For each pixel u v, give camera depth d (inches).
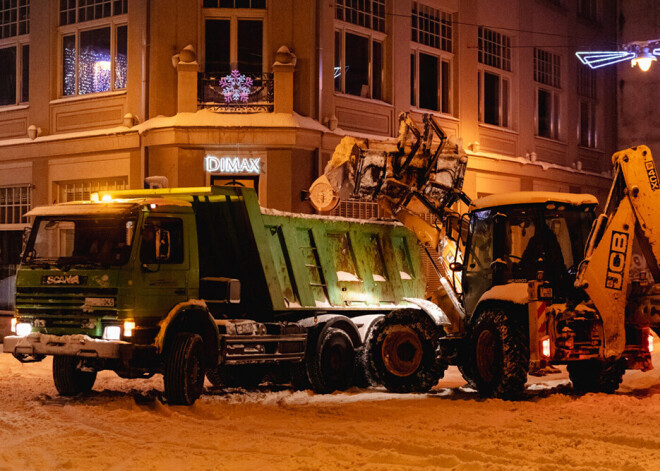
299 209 816.9
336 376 521.0
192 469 297.9
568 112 1187.3
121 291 433.1
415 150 576.4
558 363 470.0
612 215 481.4
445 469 295.0
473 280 523.2
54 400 459.5
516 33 1091.3
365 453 320.5
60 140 890.1
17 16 943.0
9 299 930.7
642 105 1284.4
